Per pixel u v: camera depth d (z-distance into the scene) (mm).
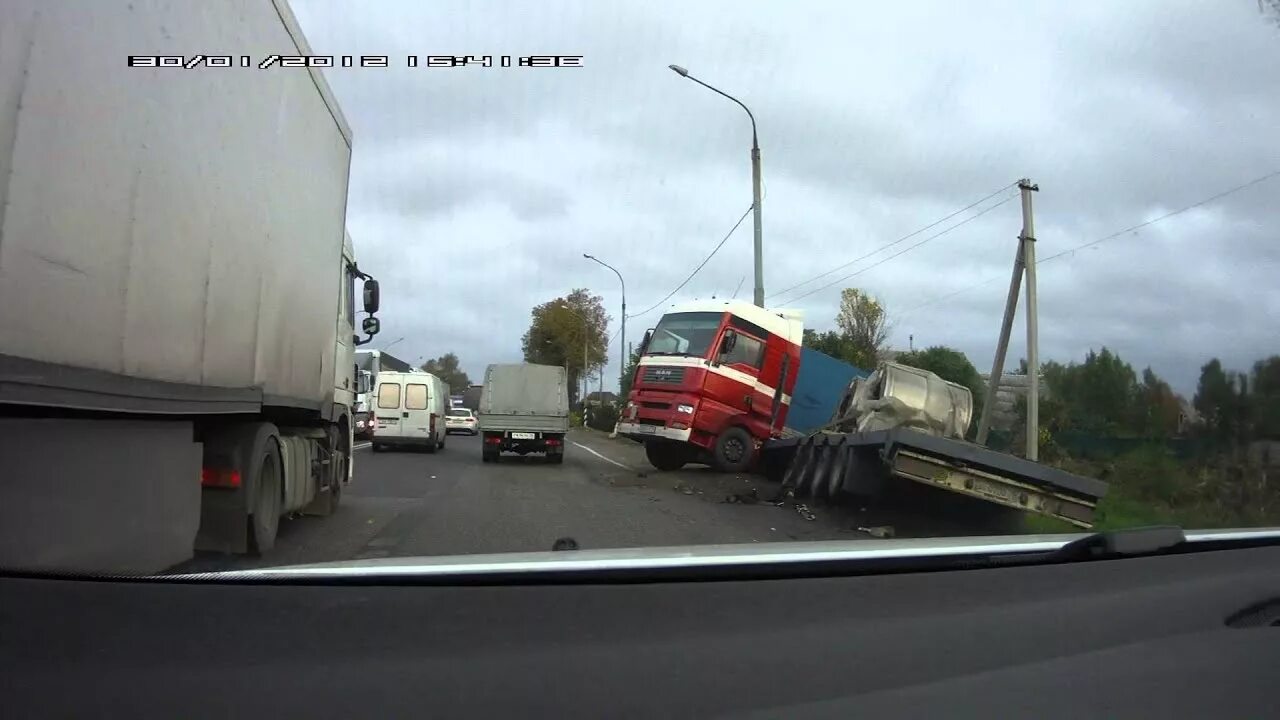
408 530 9703
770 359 17922
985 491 9797
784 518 11594
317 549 8312
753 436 17641
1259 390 16812
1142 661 2807
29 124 3607
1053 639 2887
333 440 10828
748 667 2506
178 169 5164
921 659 2668
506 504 12445
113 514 4824
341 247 9992
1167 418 19469
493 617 2609
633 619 2662
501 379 22469
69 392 4062
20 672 2303
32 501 4102
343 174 9875
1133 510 13555
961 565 3457
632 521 10883
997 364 18891
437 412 26969
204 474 6895
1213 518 13281
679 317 18438
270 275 7191
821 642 2684
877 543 3947
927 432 10852
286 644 2426
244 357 6680
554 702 2268
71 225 4008
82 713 2182
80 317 4145
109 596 2678
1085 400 22453
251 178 6531
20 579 2826
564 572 2961
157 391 5059
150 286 4906
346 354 11516
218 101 5750
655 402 17844
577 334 65688
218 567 5789
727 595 2887
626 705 2287
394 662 2367
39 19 3641
